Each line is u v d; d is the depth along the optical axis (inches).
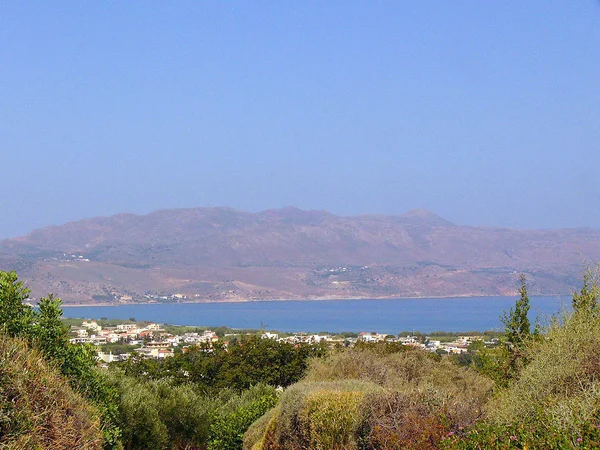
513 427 277.0
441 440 311.9
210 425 676.7
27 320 370.6
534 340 456.8
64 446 300.4
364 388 433.1
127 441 555.8
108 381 567.5
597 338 346.3
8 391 288.7
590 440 239.9
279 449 461.4
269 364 916.6
